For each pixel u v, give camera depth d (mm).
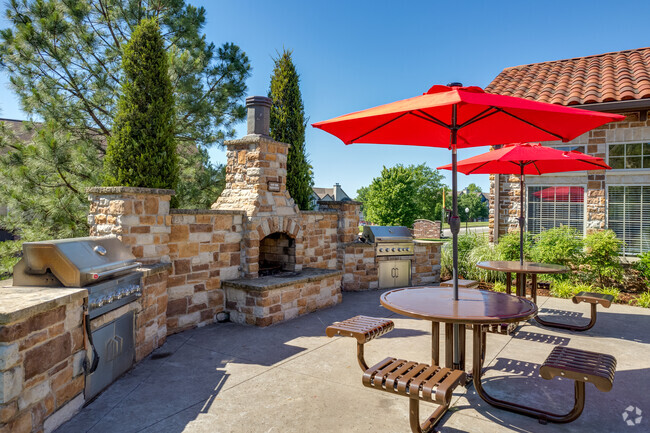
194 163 9930
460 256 10055
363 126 3928
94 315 3471
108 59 9234
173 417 3186
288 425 3074
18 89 8570
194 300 5691
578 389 3010
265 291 5766
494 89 10281
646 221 8492
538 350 4910
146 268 4469
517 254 8875
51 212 7676
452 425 3129
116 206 4473
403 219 29359
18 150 7969
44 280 3334
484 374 4160
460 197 69438
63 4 8852
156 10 9898
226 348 4867
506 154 5434
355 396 3592
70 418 3141
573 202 9227
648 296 7406
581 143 8984
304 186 9531
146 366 4266
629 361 4527
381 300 3764
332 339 5246
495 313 3180
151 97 6605
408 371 2797
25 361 2619
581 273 8375
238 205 6613
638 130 8469
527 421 3197
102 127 9438
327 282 7109
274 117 9188
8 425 2477
